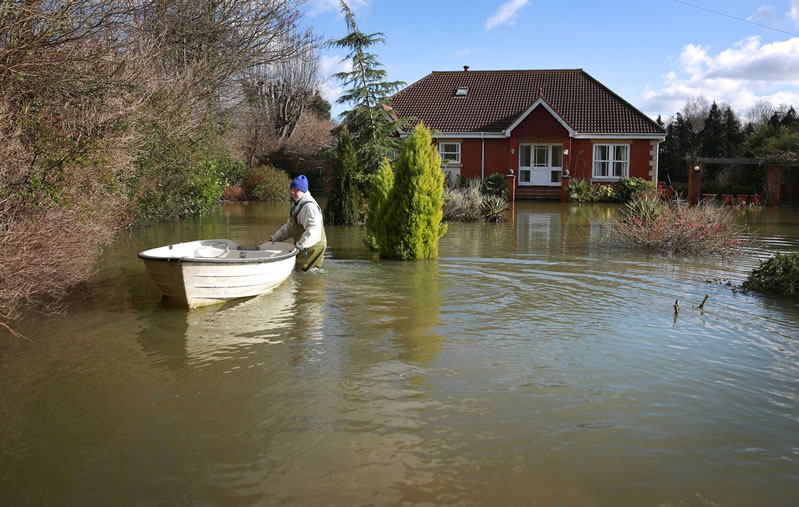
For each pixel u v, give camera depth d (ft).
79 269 28.50
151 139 44.60
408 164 35.78
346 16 63.52
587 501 10.72
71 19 28.04
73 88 30.30
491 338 19.89
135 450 12.42
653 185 92.79
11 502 10.65
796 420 13.89
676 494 10.95
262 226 56.34
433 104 105.50
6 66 24.13
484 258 36.68
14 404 14.60
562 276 30.68
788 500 10.80
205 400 14.82
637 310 23.65
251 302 24.80
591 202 90.74
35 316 22.38
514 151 95.81
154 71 44.83
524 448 12.52
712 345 19.20
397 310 23.53
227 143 76.54
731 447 12.64
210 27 60.90
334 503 10.59
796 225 58.95
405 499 10.72
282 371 16.76
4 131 25.61
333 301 25.03
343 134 58.49
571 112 99.96
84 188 31.68
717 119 139.03
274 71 127.75
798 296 26.09
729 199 87.86
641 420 13.83
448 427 13.42
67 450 12.43
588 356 18.11
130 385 15.75
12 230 22.47
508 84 108.99
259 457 12.12
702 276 30.86
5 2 22.88
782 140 95.50
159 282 23.77
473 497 10.80
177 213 62.85
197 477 11.41
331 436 12.99
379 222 37.19
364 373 16.62
